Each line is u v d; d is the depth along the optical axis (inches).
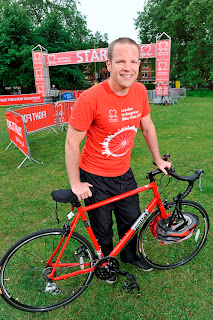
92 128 65.9
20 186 160.9
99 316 73.4
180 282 83.7
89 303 77.9
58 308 77.0
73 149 64.1
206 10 861.2
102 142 66.9
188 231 82.9
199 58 964.6
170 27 1060.5
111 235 80.0
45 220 122.4
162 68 577.6
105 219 75.2
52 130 327.6
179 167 177.5
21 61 947.3
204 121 339.9
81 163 74.2
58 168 191.0
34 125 249.0
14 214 128.1
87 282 79.8
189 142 239.5
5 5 975.6
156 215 83.4
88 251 77.7
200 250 97.1
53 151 234.8
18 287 82.7
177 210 82.4
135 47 56.2
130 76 57.4
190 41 1054.4
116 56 56.0
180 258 93.9
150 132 79.0
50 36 1124.5
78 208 70.5
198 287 81.3
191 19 890.7
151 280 84.9
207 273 86.8
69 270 82.2
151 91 670.5
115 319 72.1
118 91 60.5
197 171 79.8
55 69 1076.5
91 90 60.2
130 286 77.7
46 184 163.0
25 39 948.6
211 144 229.6
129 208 78.0
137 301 77.4
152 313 73.2
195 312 72.7
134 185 79.1
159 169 78.4
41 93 645.9
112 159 70.1
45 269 74.5
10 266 85.0
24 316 74.6
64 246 73.8
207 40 879.1
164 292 79.9
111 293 81.0
